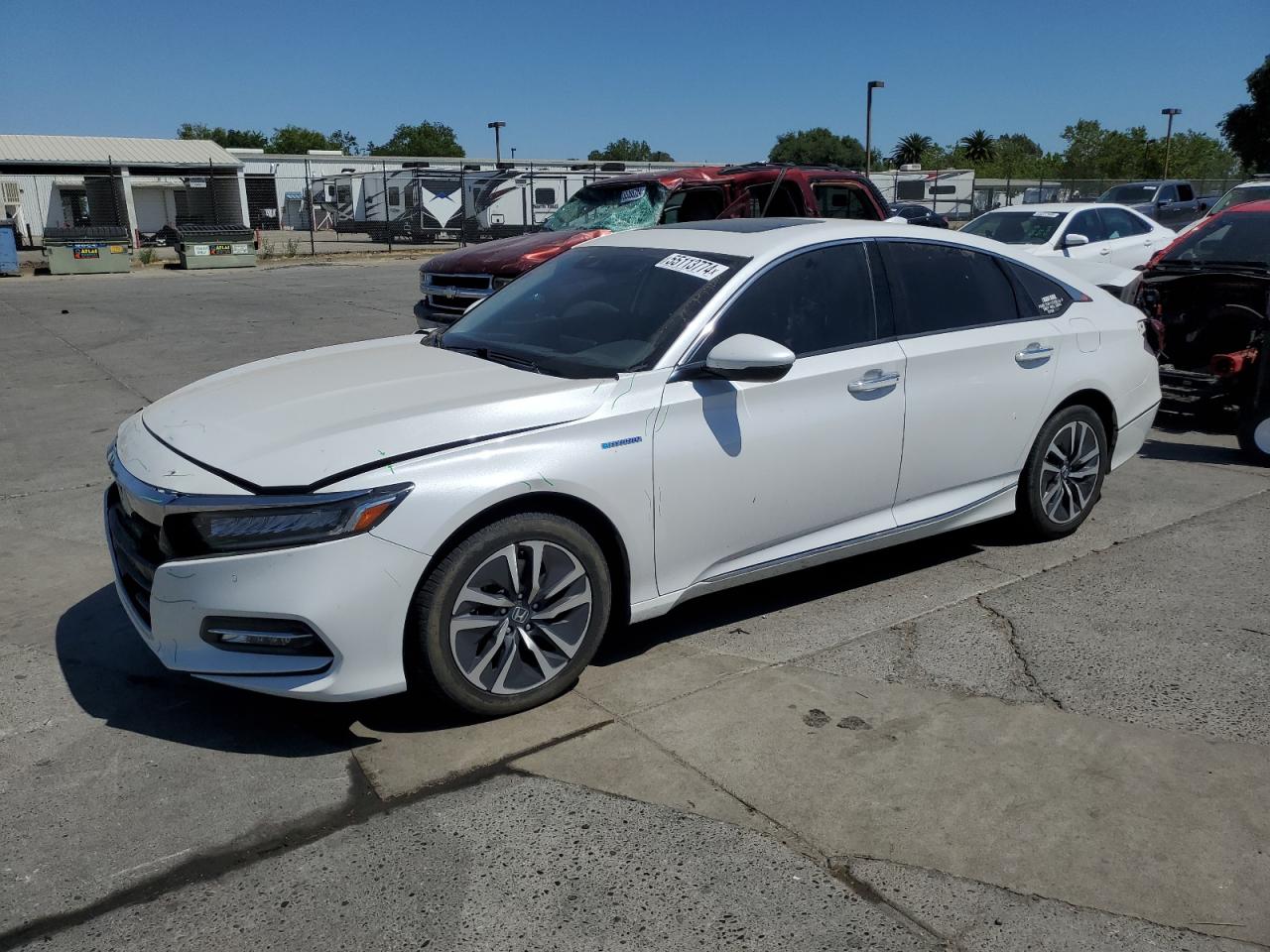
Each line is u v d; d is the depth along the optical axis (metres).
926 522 4.36
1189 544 4.97
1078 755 3.13
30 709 3.43
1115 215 12.53
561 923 2.42
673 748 3.17
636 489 3.44
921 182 41.97
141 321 13.88
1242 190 12.39
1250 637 3.94
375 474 2.99
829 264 4.08
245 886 2.56
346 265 26.25
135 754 3.16
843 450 3.96
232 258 25.17
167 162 37.72
